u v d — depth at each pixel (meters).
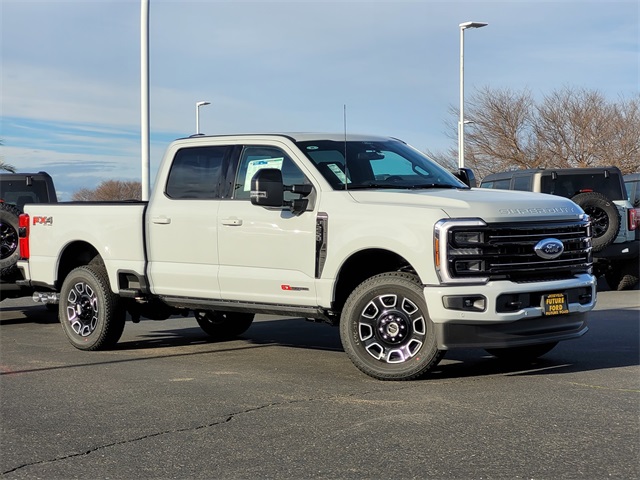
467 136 41.66
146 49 18.17
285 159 7.87
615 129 38.78
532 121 40.50
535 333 6.92
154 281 8.65
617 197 14.90
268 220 7.74
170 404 6.43
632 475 4.55
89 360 8.58
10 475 4.81
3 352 9.18
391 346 7.07
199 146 8.53
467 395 6.45
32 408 6.40
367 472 4.68
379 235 6.98
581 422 5.59
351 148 8.01
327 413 6.00
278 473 4.71
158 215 8.59
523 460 4.82
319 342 9.70
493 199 6.97
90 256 9.84
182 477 4.70
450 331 6.71
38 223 9.83
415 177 7.99
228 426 5.72
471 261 6.68
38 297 10.14
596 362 7.82
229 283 8.04
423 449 5.06
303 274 7.53
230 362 8.34
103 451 5.23
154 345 9.65
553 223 7.06
